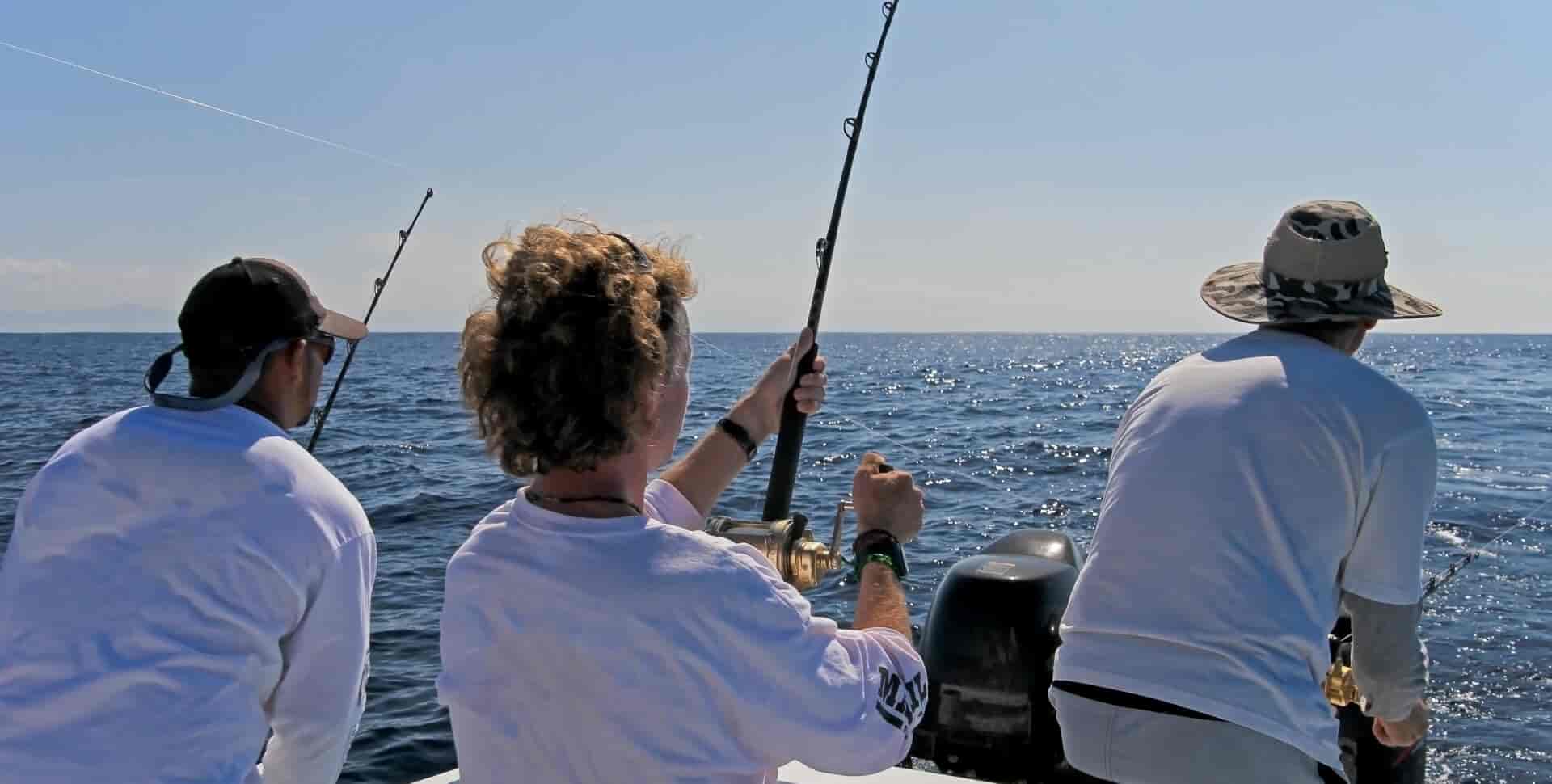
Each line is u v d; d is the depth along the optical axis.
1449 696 5.06
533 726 1.15
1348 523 1.58
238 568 1.48
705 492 1.65
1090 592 1.70
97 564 1.44
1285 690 1.55
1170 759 1.58
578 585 1.13
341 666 1.62
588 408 1.13
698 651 1.12
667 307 1.26
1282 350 1.69
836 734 1.14
